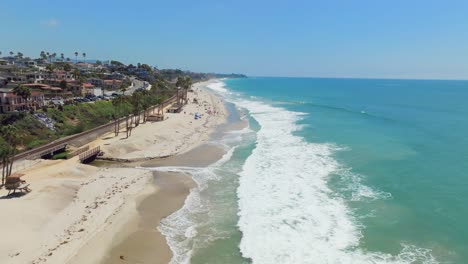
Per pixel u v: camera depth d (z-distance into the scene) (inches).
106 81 5408.5
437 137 2438.5
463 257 968.3
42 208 1274.6
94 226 1200.2
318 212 1274.6
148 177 1732.3
